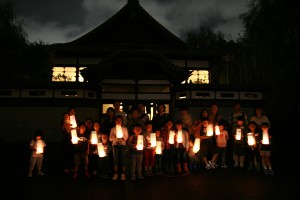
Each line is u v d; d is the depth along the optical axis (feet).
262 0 39.01
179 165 25.71
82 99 42.50
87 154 24.40
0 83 40.27
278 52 38.17
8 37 39.68
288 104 43.11
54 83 41.65
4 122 40.47
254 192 18.13
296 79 38.78
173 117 46.68
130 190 18.95
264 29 39.27
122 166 23.21
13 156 32.09
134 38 61.31
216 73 78.07
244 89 46.16
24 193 18.26
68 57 55.47
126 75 46.60
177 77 46.47
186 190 18.84
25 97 41.27
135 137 23.44
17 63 41.70
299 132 38.09
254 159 26.58
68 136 24.57
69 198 17.02
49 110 41.47
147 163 24.07
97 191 18.78
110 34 60.95
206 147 27.43
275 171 25.40
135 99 47.16
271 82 41.93
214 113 29.86
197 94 45.47
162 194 17.81
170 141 25.22
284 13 36.47
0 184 21.04
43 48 44.39
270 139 24.90
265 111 46.29
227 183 20.90
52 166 27.99
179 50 57.00
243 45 47.62
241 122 28.25
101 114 45.62
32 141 24.36
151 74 47.11
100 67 43.45
